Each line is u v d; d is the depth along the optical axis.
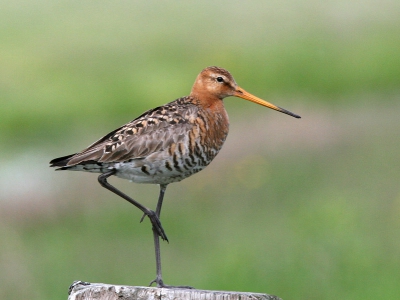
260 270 13.11
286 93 27.73
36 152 22.67
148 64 32.00
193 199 17.64
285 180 18.47
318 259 13.38
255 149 20.94
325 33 35.00
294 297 12.59
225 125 10.23
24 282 13.41
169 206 17.25
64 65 32.34
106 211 17.14
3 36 38.62
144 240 15.35
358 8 40.66
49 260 14.30
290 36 35.22
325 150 20.77
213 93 10.24
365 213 15.39
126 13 45.72
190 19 42.66
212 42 35.25
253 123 23.53
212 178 18.97
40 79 29.94
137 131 9.45
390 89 27.23
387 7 39.97
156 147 9.43
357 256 13.31
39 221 16.67
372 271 12.98
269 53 31.73
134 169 9.48
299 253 13.62
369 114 24.25
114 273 13.82
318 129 22.70
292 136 22.12
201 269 13.64
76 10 46.88
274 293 12.65
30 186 18.89
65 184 19.06
